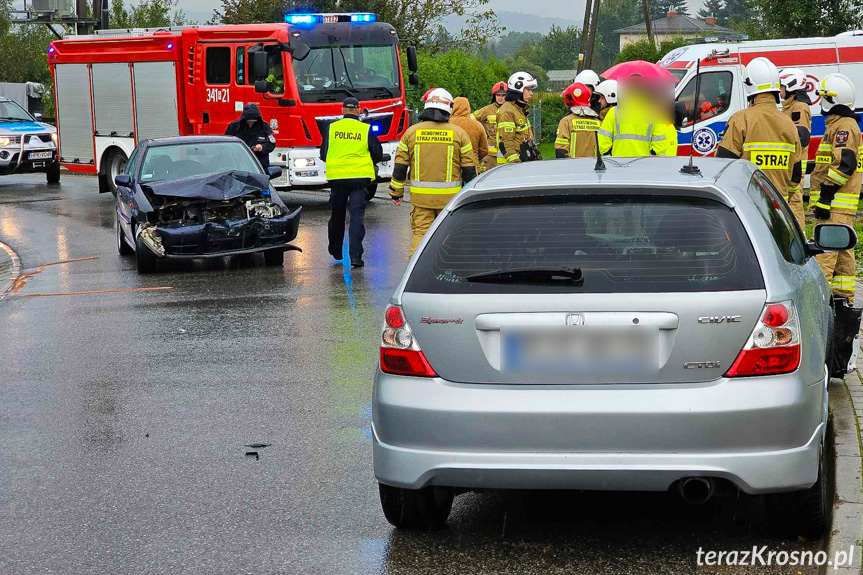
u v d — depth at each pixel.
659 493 5.34
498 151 13.53
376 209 19.84
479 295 4.27
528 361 4.21
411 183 10.73
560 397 4.16
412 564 4.52
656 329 4.12
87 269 13.84
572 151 11.96
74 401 7.42
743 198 4.43
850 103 9.06
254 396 7.37
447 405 4.25
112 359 8.66
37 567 4.60
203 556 4.67
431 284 4.37
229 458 6.05
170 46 20.80
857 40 18.77
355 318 9.98
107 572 4.53
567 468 4.15
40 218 20.03
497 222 4.46
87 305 11.17
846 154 8.85
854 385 6.77
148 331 9.70
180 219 12.94
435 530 4.92
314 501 5.32
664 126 11.04
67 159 24.33
